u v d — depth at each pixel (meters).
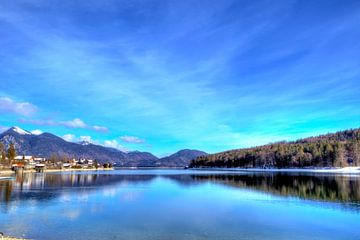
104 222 33.09
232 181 96.94
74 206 43.38
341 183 81.00
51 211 39.28
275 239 27.11
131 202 47.84
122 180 104.50
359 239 27.34
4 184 80.94
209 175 147.25
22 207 42.19
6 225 31.38
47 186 75.44
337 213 38.59
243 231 29.73
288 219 35.09
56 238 26.73
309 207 43.19
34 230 29.45
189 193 60.84
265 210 40.72
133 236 27.70
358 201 48.56
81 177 124.06
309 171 181.38
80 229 30.03
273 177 116.12
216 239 26.97
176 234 28.50
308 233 29.16
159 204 45.97
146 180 104.69
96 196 54.88
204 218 35.56
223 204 46.09
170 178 119.62
